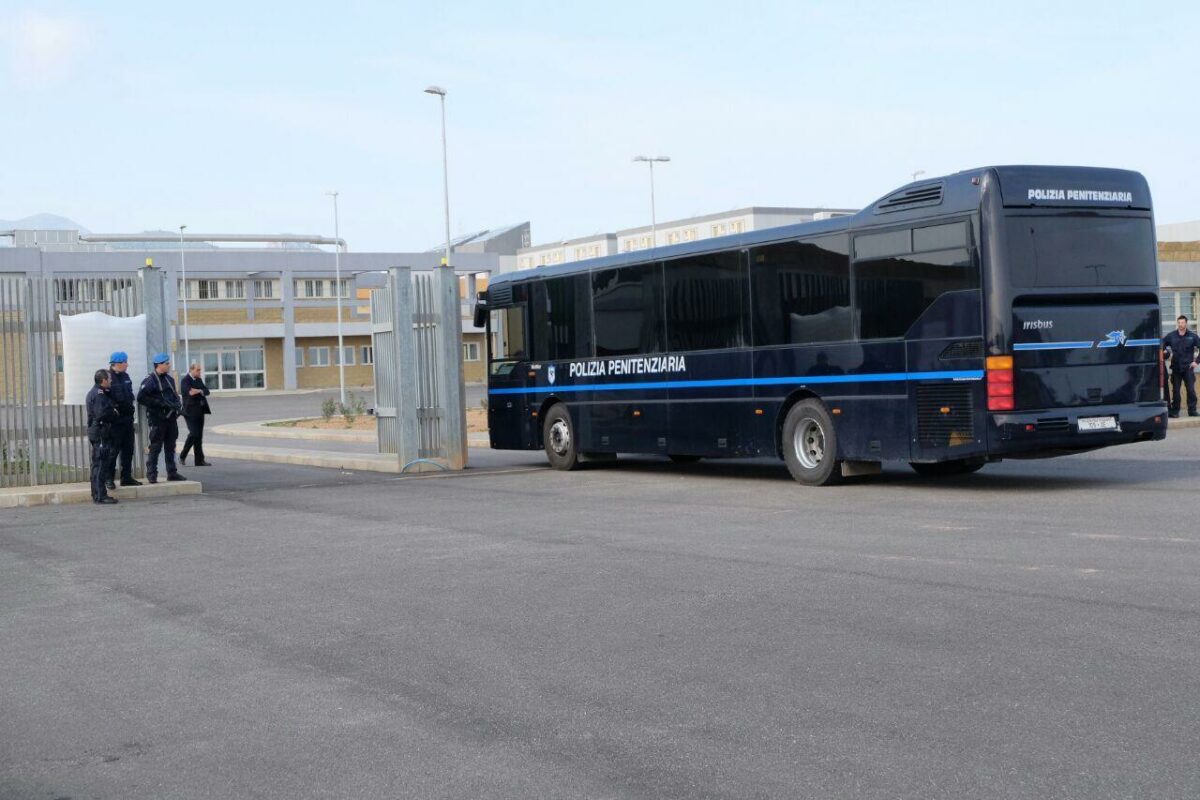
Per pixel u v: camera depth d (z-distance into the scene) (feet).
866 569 30.86
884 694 19.44
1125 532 35.09
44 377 60.90
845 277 51.39
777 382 54.90
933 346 47.73
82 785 17.01
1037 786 15.10
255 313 285.64
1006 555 31.99
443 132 178.50
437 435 72.02
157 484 60.95
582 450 68.03
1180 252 148.46
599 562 33.99
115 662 24.49
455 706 20.02
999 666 20.75
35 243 295.28
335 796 16.05
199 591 32.42
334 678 22.30
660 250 61.82
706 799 15.20
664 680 20.97
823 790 15.30
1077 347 46.85
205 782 16.89
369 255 298.35
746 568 31.86
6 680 23.34
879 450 50.01
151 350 62.44
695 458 73.56
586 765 16.74
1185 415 89.76
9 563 39.32
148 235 305.94
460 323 72.74
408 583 31.96
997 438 45.60
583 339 67.67
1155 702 18.30
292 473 73.56
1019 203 46.03
